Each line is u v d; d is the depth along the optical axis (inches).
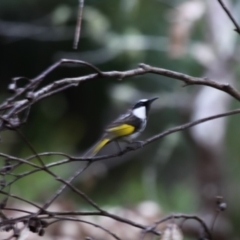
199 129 547.2
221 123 546.9
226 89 201.8
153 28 601.0
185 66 604.4
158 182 659.4
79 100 727.1
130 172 684.7
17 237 184.7
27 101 179.2
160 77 617.3
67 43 665.0
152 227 195.3
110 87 717.9
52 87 185.3
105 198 640.4
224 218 541.6
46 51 688.4
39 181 530.3
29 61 700.7
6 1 644.1
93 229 301.0
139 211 319.6
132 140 259.4
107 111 730.8
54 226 293.4
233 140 579.5
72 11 621.0
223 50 547.2
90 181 446.3
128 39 545.3
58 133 714.8
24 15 653.3
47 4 649.6
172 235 192.7
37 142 697.6
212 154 547.8
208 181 553.0
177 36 484.1
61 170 561.6
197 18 486.6
